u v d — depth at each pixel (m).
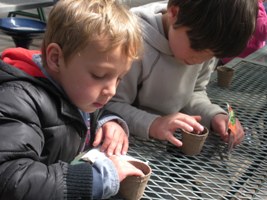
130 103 1.38
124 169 0.87
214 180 1.04
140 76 1.36
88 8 0.95
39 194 0.79
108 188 0.84
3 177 0.77
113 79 0.95
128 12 1.02
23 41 3.09
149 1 5.36
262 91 1.68
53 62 0.97
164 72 1.35
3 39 4.19
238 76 1.83
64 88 0.98
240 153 1.21
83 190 0.82
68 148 1.02
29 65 1.01
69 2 0.96
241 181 1.05
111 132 1.10
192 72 1.41
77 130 1.04
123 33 0.92
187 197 0.94
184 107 1.46
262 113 1.46
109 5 0.98
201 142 1.13
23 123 0.85
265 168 1.14
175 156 1.13
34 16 4.04
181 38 1.18
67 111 0.98
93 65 0.91
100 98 0.97
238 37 1.08
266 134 1.32
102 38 0.89
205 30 1.06
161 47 1.32
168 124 1.16
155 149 1.15
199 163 1.11
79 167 0.85
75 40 0.90
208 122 1.33
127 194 0.89
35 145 0.85
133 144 1.16
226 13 1.04
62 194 0.80
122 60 0.94
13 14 3.85
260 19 2.79
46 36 0.99
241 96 1.61
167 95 1.40
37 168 0.81
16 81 0.91
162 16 1.34
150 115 1.23
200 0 1.07
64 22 0.93
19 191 0.77
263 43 2.87
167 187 0.97
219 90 1.64
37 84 0.93
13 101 0.86
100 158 0.92
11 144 0.80
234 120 1.28
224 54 1.11
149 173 0.90
